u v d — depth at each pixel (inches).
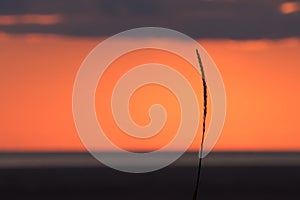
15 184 5022.1
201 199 3971.5
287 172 6461.6
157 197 4050.2
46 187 4687.5
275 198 3914.9
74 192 4311.0
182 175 6013.8
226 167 7667.3
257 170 6958.7
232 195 4101.9
